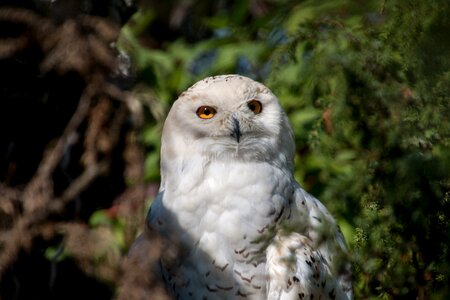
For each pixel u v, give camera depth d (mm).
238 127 7984
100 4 9180
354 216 8602
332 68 8219
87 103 8195
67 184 8883
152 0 13000
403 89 7852
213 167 8008
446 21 5887
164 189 8242
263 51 11031
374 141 8008
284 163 8258
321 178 9914
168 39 14773
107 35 7992
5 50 8094
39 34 8000
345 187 8305
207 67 12219
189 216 7941
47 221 7844
